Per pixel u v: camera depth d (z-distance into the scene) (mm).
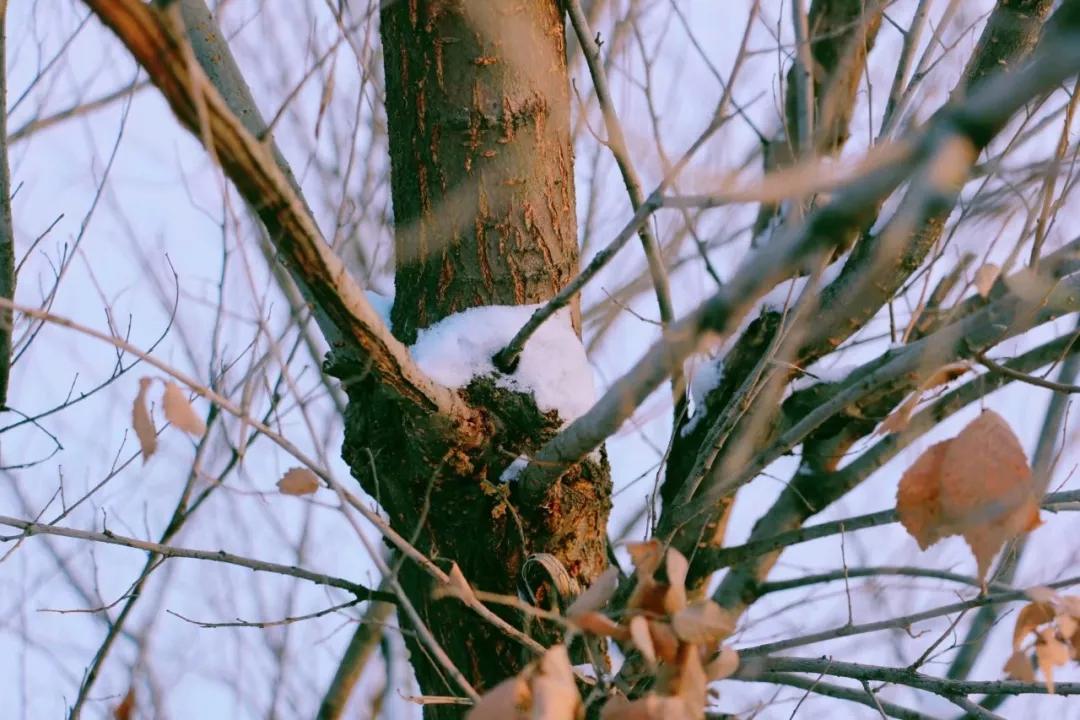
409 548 2291
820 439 3572
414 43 3004
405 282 3051
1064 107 3094
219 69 2865
